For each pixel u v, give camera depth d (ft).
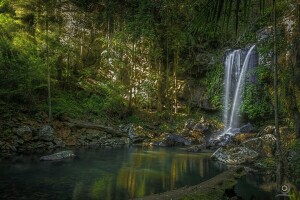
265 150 41.81
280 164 26.04
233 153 41.50
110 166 37.09
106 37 79.46
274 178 32.68
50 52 59.98
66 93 66.08
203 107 76.79
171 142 56.65
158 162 40.55
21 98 52.95
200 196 22.35
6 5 62.95
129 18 74.84
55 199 23.73
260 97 65.72
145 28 70.74
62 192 25.66
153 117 70.85
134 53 74.64
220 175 28.81
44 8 60.44
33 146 46.34
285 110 34.50
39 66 54.49
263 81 61.31
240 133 55.88
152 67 78.79
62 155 40.50
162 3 67.92
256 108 65.26
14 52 56.08
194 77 80.38
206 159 43.14
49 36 59.82
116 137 58.34
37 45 58.80
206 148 53.21
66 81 68.74
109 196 25.17
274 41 25.26
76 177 30.99
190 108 77.25
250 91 67.05
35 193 25.05
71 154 41.47
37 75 53.88
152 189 27.78
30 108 52.90
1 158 38.63
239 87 71.20
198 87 78.74
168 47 76.38
